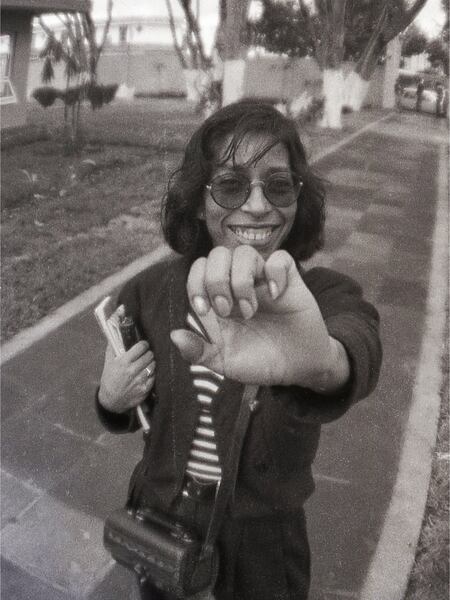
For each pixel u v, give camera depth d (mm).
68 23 10406
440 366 3867
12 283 4895
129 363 1348
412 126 9680
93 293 4816
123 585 2422
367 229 6078
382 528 2633
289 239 1384
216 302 768
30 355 4055
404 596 2328
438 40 8266
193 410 1326
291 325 835
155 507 1438
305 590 1453
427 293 4844
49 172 7855
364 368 994
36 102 11812
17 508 2838
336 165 7688
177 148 5961
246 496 1333
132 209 6355
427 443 3174
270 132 1228
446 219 6305
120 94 11680
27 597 2379
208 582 1366
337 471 2977
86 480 3018
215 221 1279
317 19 8078
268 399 1250
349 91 9469
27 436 3320
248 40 8438
